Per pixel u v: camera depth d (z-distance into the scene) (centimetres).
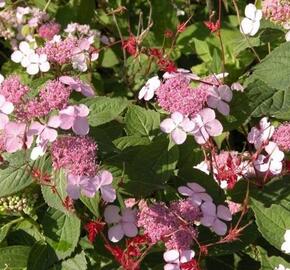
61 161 46
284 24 63
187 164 54
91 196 46
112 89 80
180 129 49
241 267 58
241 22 61
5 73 78
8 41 83
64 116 46
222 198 53
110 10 85
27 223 58
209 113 49
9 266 56
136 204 52
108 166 50
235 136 70
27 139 46
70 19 83
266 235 50
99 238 52
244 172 53
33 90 52
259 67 57
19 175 49
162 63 64
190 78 52
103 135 50
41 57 56
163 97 50
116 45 83
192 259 48
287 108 58
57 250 52
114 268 55
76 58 60
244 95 54
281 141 52
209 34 79
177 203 49
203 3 86
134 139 52
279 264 51
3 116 46
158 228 48
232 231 49
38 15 80
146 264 54
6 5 85
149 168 50
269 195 52
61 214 52
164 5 83
